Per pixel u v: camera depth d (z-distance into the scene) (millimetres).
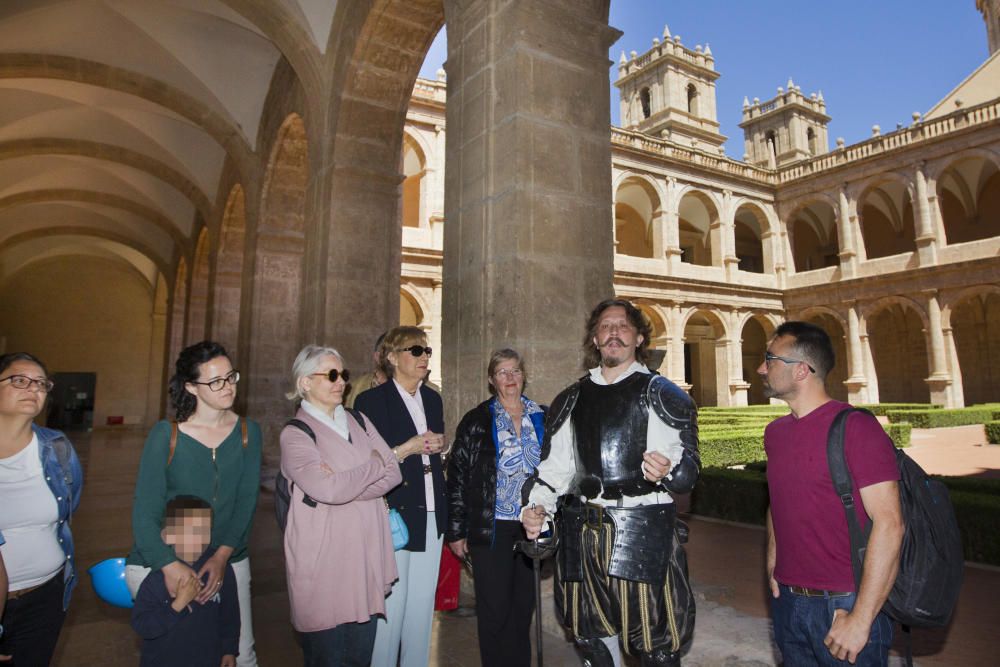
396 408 3279
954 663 3346
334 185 8141
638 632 2279
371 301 8273
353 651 2596
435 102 21234
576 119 4734
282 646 3730
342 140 8211
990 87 28422
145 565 2248
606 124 4906
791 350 2178
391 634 2979
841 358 32750
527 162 4410
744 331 35844
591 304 4609
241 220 15609
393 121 8484
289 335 11953
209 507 2367
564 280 4480
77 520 7641
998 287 22562
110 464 13656
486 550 3072
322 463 2514
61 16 10812
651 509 2346
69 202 20500
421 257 20719
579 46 4840
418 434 3203
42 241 25000
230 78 12109
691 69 38438
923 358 30078
